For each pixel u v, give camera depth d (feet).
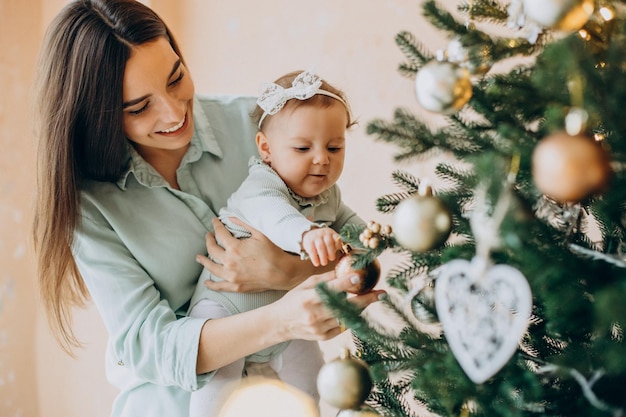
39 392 7.90
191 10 7.58
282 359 4.50
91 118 3.95
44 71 4.04
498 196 2.37
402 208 2.61
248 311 3.82
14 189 7.67
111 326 4.26
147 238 4.34
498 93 2.70
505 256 2.67
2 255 7.66
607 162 2.16
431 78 2.52
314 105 4.08
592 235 5.32
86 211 4.25
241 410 4.21
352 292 3.23
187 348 3.88
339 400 2.83
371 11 6.32
